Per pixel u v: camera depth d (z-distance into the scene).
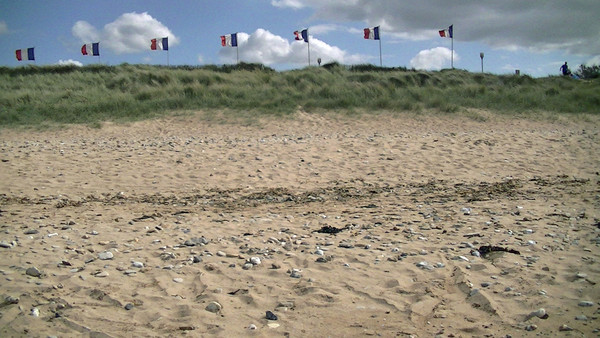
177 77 22.94
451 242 5.23
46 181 8.58
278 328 3.40
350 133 14.78
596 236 5.35
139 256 4.88
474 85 22.17
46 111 17.03
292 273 4.37
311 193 7.95
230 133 14.83
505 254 4.78
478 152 11.23
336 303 3.78
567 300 3.74
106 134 14.74
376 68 28.61
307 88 20.53
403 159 10.48
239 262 4.70
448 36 31.73
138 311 3.65
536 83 26.22
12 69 26.98
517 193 7.73
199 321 3.50
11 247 5.05
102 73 25.45
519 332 3.29
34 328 3.35
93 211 6.80
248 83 22.14
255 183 8.61
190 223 6.16
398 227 5.86
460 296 3.91
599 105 20.45
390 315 3.58
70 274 4.34
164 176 9.04
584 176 9.11
